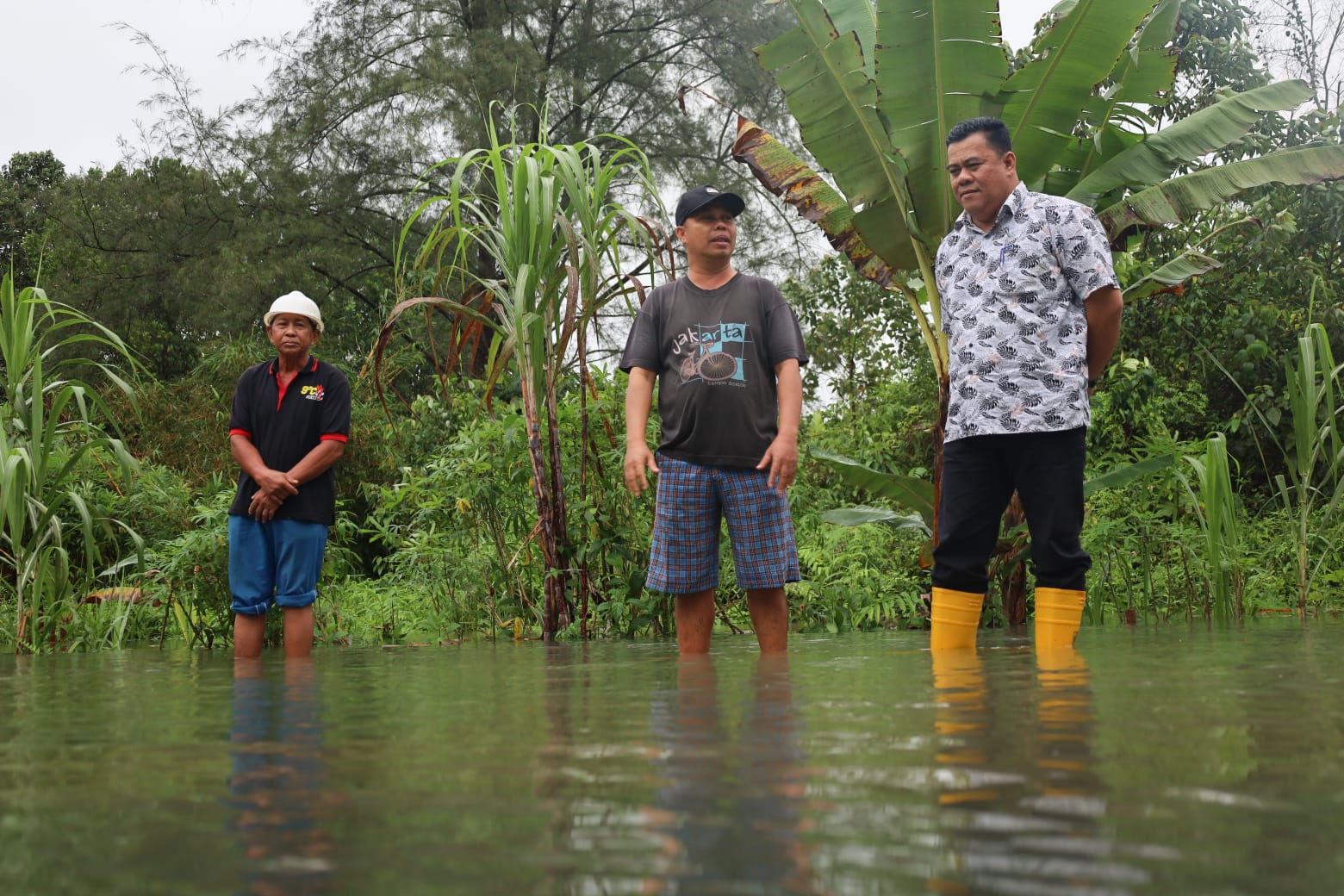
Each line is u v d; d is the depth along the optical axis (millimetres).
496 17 17438
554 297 4676
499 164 4668
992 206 2984
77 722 1253
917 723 1061
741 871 492
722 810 637
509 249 4621
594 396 4773
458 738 1014
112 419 5074
